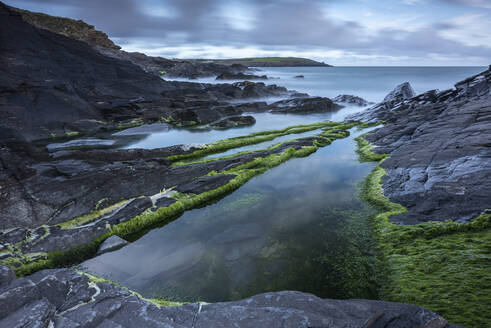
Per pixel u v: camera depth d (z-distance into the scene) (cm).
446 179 1238
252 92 5966
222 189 1470
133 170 1295
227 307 548
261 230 1109
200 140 2728
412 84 8606
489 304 590
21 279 525
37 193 1013
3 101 2542
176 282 821
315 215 1208
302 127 3123
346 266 857
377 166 1689
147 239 1089
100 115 3288
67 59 3903
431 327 450
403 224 1013
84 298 562
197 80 10906
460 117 2103
